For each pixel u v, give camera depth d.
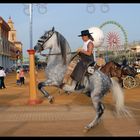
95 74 9.78
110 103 16.05
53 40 11.72
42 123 10.85
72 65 10.48
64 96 19.78
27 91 25.05
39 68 83.31
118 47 36.00
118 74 22.73
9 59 104.06
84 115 12.39
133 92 22.98
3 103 16.72
